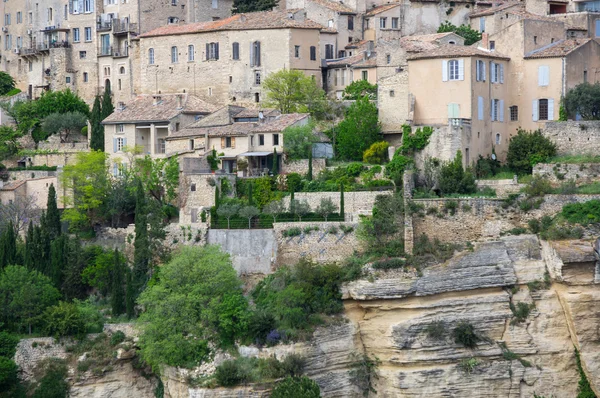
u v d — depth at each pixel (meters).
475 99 195.75
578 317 172.00
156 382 176.62
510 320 174.25
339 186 190.75
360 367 173.12
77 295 184.88
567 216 178.25
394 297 172.88
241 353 169.62
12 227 188.62
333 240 181.12
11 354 172.25
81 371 173.12
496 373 172.00
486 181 188.75
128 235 190.38
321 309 173.38
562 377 172.88
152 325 170.38
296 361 167.62
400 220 179.75
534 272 176.50
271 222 185.25
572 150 195.12
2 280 178.38
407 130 194.75
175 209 198.50
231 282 175.00
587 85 197.62
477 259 176.25
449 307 173.38
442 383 171.00
